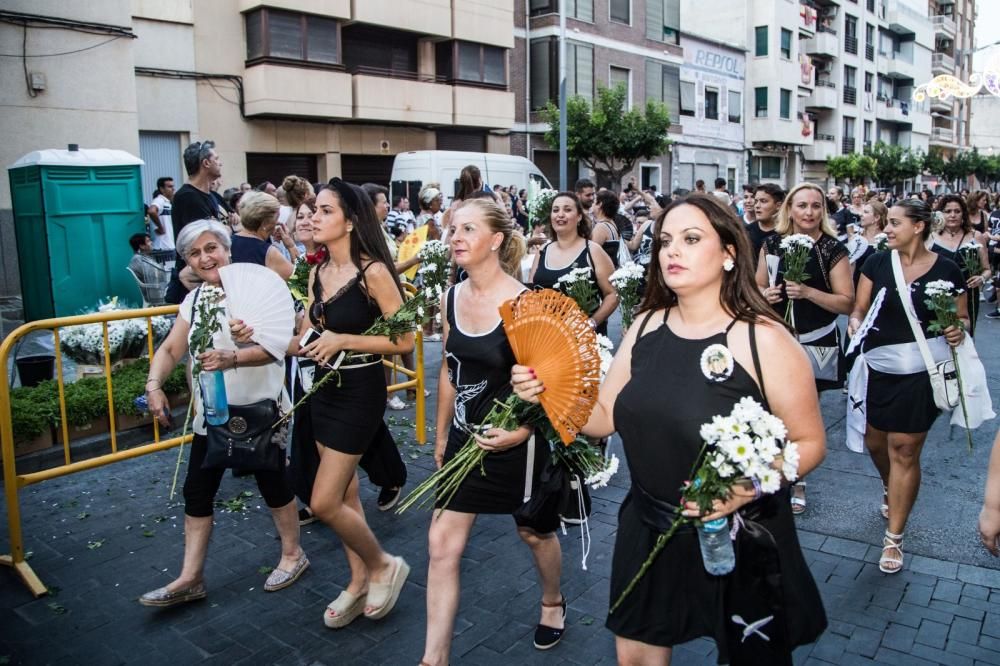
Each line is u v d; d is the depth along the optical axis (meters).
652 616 2.34
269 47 19.12
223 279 3.69
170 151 18.50
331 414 3.54
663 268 2.32
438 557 3.08
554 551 3.42
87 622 3.76
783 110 40.81
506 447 2.93
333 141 21.44
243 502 5.18
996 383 8.16
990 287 14.57
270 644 3.57
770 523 2.29
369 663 3.42
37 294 10.57
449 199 18.53
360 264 3.65
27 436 5.55
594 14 28.59
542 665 3.39
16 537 4.12
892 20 55.12
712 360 2.22
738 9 38.41
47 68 11.61
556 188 28.83
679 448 2.27
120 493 5.30
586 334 2.52
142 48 17.53
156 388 3.80
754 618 2.22
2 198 11.66
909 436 4.11
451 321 3.27
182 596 3.86
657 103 28.92
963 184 66.75
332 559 4.40
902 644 3.47
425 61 23.50
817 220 4.93
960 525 4.74
